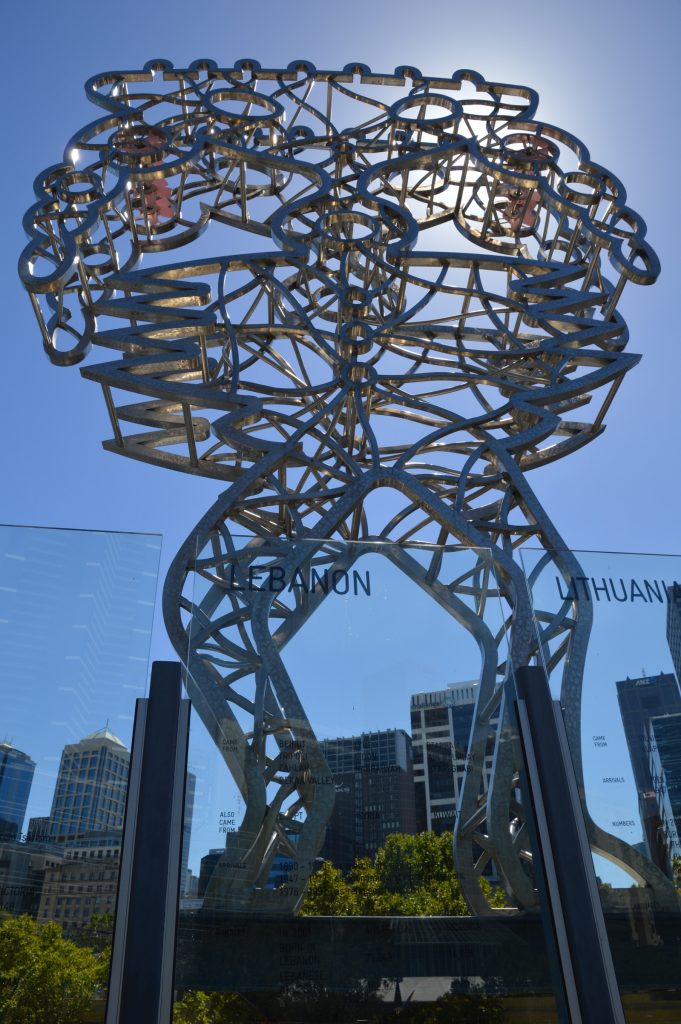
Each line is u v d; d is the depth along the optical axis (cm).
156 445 1098
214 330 1066
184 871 552
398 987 535
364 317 1109
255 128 1266
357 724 624
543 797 576
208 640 643
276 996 523
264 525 1027
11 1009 510
